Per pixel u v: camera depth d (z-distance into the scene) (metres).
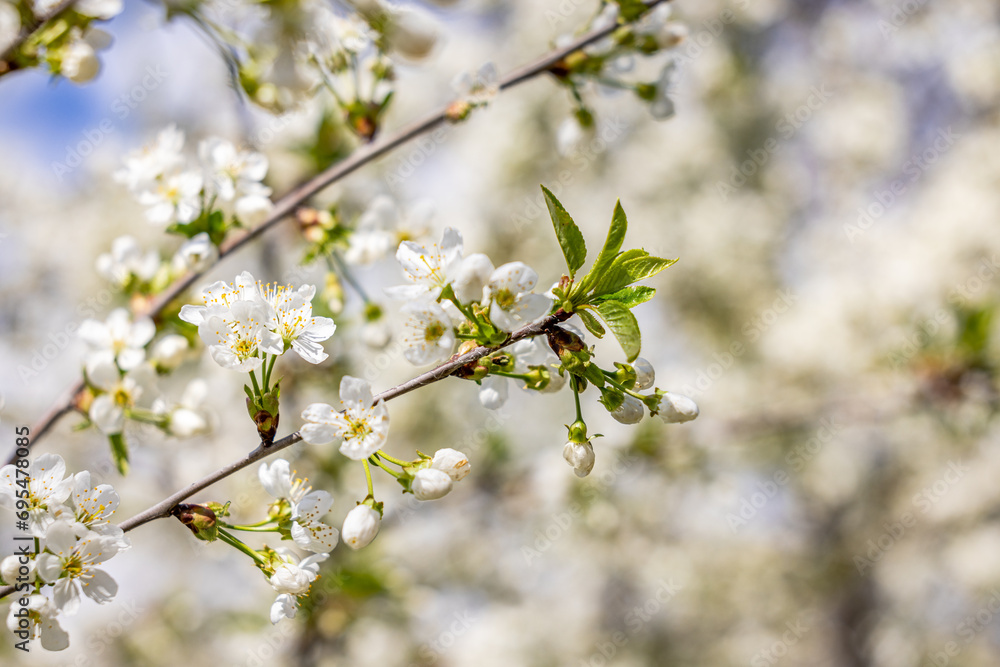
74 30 0.88
